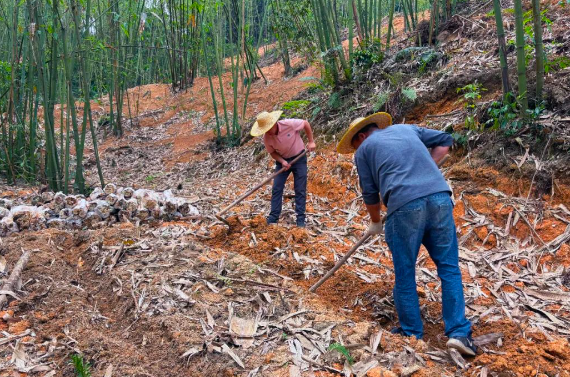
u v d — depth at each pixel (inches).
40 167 335.0
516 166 203.9
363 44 344.2
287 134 205.2
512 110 216.2
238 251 187.5
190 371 118.3
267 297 144.3
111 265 169.0
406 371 111.1
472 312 145.6
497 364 115.1
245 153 369.1
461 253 181.3
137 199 224.2
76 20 259.8
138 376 116.8
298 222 212.4
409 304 129.3
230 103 489.4
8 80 356.8
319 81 336.2
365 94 309.4
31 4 266.2
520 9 200.1
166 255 173.5
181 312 139.5
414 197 123.2
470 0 362.0
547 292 152.4
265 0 532.4
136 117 519.2
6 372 117.6
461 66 275.1
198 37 505.0
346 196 243.0
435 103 270.5
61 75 299.6
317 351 121.0
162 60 643.5
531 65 237.9
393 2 343.0
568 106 207.6
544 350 122.1
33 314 141.7
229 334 127.6
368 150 131.8
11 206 232.5
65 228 212.5
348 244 196.2
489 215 196.5
